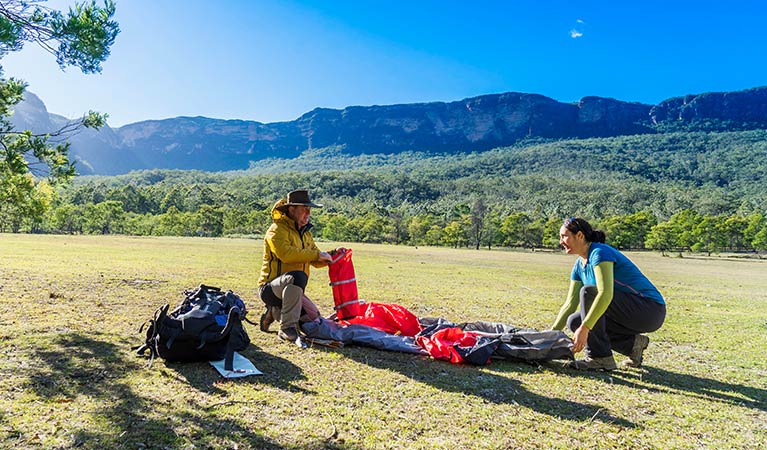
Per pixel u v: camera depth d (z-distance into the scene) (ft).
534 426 10.37
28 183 21.38
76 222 267.80
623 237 272.31
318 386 12.14
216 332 13.12
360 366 14.03
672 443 9.89
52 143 19.51
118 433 8.86
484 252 207.72
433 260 104.06
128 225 287.07
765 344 20.53
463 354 14.69
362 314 18.53
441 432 9.81
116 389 11.04
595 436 10.03
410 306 29.27
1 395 10.21
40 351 13.58
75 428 8.96
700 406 12.19
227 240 210.18
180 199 412.57
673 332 22.86
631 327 14.98
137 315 20.01
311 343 16.15
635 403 12.16
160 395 10.85
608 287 13.97
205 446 8.58
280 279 16.51
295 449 8.71
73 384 11.18
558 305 32.42
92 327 17.03
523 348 15.08
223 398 10.92
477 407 11.30
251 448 8.62
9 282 27.94
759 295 48.57
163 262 56.49
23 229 211.20
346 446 8.96
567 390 12.89
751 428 10.88
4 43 15.83
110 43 17.93
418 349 15.57
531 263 115.75
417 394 11.96
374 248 182.39
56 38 17.08
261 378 12.45
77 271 37.76
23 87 19.70
